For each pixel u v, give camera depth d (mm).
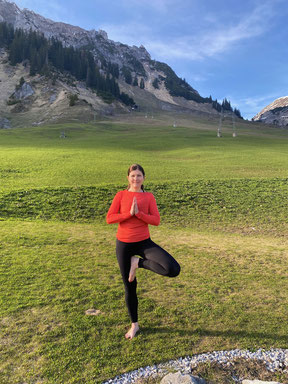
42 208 14820
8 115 126938
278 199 17203
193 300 4977
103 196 17156
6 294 4914
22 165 27047
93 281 5664
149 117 152875
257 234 12250
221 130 103062
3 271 5941
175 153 42344
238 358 3441
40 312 4363
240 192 18625
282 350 3625
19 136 68250
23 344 3596
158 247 3645
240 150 45125
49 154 35500
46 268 6234
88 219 13789
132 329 3826
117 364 3305
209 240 10203
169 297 5078
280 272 6621
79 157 33906
